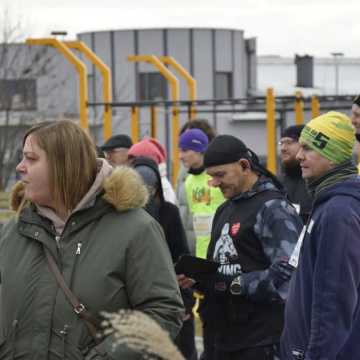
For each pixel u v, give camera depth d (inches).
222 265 284.8
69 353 202.7
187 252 357.4
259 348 278.4
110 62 1788.9
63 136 207.9
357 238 212.5
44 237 208.4
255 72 1939.0
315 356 210.4
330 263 210.8
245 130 1743.4
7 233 215.6
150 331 149.7
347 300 210.1
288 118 1149.1
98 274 204.2
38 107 1692.9
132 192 207.9
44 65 1662.2
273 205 279.4
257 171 287.1
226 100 912.3
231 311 281.6
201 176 442.9
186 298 356.5
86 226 208.1
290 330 224.7
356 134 280.4
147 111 1393.9
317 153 224.2
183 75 1061.1
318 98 868.0
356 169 227.3
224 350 284.8
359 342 215.5
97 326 203.0
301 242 224.7
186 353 362.0
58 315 203.6
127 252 205.8
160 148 447.2
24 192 214.1
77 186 208.1
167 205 355.6
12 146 1565.0
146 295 205.5
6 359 208.5
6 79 1621.6
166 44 1784.0
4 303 210.1
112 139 465.4
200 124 500.7
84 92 984.3
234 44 1833.2
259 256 280.1
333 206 214.1
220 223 291.6
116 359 196.9
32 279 207.0
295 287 224.1
